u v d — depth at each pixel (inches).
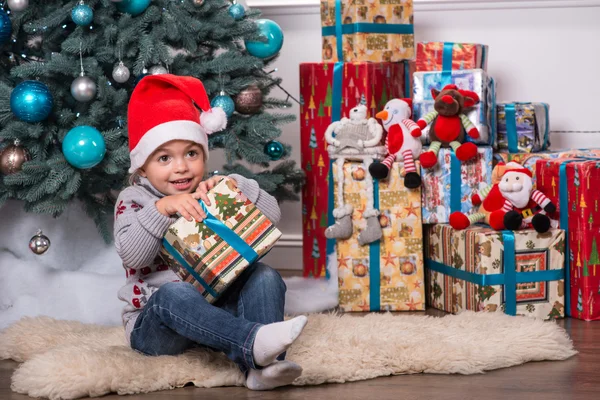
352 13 100.4
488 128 93.4
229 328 55.3
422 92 95.5
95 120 81.5
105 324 84.4
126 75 81.7
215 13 90.5
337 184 91.7
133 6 83.7
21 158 79.1
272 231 60.6
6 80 84.3
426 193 92.7
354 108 94.5
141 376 59.5
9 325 79.7
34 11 82.7
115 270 91.4
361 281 92.3
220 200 61.0
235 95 91.5
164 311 57.8
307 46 119.4
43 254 89.0
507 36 116.0
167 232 59.9
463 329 73.3
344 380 61.5
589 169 83.0
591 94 115.1
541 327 71.4
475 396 57.1
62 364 59.7
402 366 63.7
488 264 82.8
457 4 115.8
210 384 60.4
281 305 61.1
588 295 83.7
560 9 114.5
